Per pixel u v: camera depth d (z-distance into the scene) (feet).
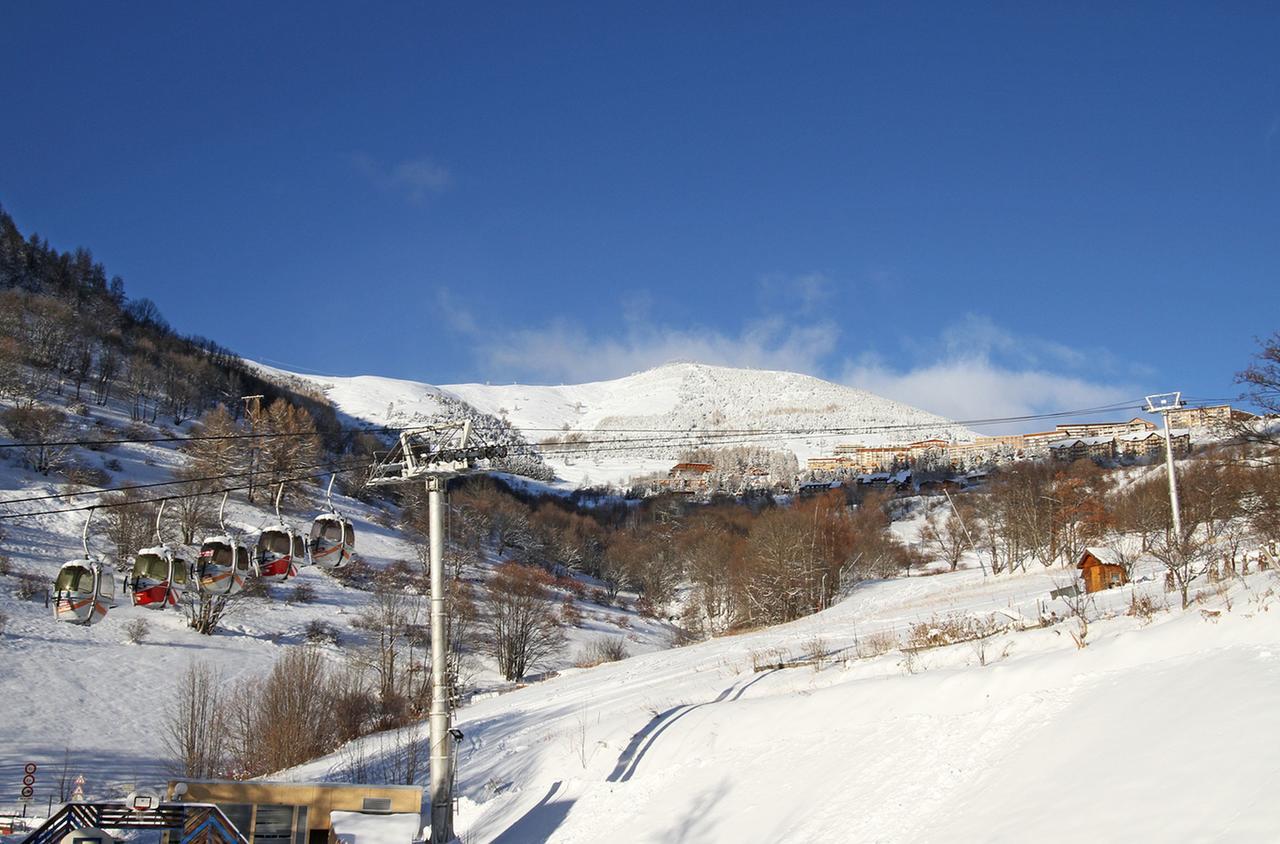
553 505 558.56
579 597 376.68
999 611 117.91
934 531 375.04
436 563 77.82
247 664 217.56
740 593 269.44
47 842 59.77
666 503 579.07
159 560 96.43
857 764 56.70
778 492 633.61
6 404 392.47
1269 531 118.73
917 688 64.08
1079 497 242.58
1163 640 56.49
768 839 52.29
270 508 344.08
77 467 338.34
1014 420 153.38
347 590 300.61
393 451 84.58
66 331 509.35
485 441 82.38
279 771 131.95
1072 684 55.88
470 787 88.79
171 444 431.43
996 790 45.52
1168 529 160.04
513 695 169.68
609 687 136.87
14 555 255.09
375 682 203.21
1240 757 37.68
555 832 66.49
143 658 211.20
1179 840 33.63
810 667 98.22
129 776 147.23
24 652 199.82
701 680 114.52
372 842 69.77
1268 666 46.75
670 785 66.49
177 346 653.30
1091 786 41.14
